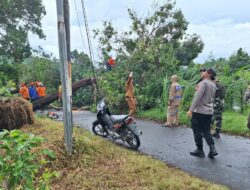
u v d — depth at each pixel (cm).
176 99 1047
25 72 2877
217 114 859
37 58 2998
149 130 997
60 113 1605
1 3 3016
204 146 781
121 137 789
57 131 753
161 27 1722
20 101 911
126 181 522
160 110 1281
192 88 1255
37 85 1628
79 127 1023
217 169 615
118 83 1489
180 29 1752
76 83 1505
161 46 1580
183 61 2195
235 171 603
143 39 1645
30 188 246
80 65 2366
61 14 595
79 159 601
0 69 2850
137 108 1381
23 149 241
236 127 939
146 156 688
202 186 512
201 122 674
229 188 523
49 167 540
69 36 631
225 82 1231
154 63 1543
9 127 856
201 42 2239
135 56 1541
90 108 1706
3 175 232
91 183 512
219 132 913
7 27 3180
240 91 1191
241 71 1271
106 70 1639
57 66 2672
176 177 541
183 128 1018
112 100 1420
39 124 907
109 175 541
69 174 541
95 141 729
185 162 660
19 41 3069
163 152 738
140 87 1468
